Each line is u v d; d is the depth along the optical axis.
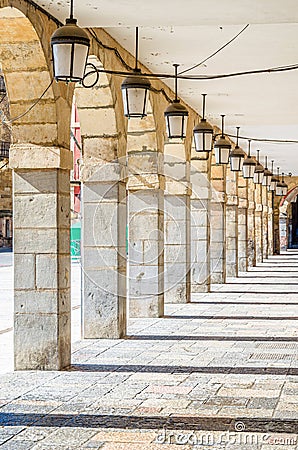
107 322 10.39
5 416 6.27
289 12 7.79
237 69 11.92
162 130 12.69
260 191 30.23
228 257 22.19
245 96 14.26
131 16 8.02
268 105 15.28
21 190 8.35
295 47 10.42
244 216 25.11
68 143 8.56
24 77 8.02
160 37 9.99
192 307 14.27
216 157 15.64
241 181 25.00
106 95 9.95
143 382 7.59
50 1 7.54
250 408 6.51
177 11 7.79
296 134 20.16
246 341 10.24
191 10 7.76
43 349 8.28
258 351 9.44
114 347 9.72
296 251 43.97
